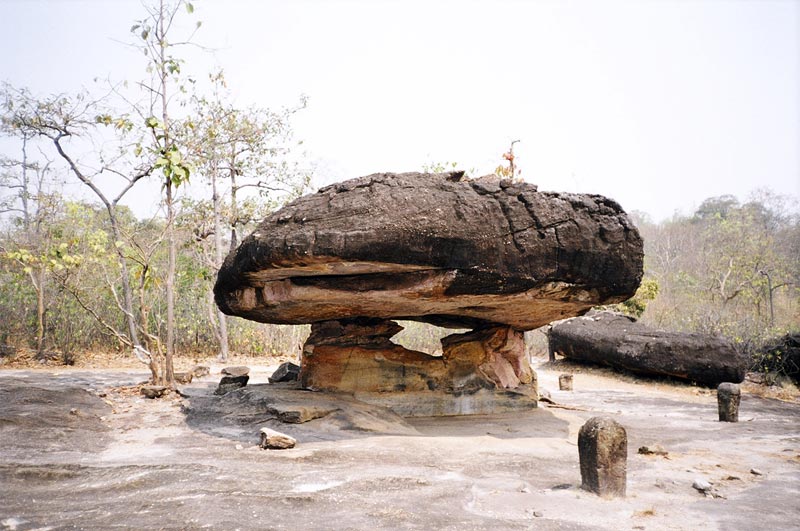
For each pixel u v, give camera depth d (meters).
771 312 24.25
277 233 7.10
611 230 7.64
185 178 11.00
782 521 5.11
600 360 17.59
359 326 9.80
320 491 5.44
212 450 6.89
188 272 18.78
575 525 4.83
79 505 5.04
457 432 8.54
